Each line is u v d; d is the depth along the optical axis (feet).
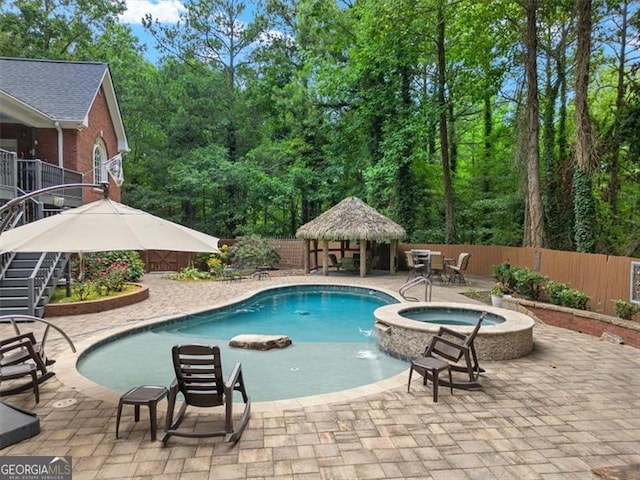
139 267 52.54
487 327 22.54
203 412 15.21
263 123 84.99
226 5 85.05
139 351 25.39
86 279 42.47
